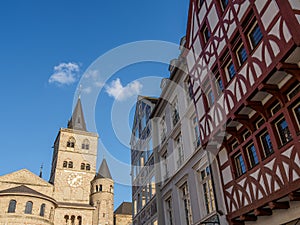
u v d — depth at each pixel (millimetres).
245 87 9227
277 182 7926
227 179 10594
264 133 9055
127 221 58250
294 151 7477
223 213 10539
